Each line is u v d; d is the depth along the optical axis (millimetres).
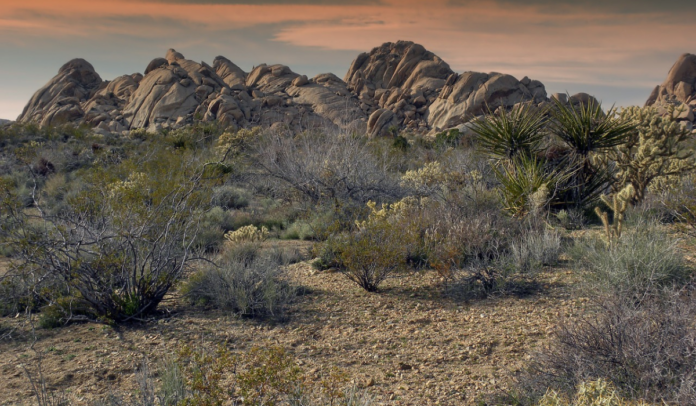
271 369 3314
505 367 4305
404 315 5961
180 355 3791
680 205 8531
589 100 10883
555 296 5980
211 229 11016
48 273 5703
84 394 4039
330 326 5727
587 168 10719
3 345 5223
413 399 3914
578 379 3209
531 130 11211
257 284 6496
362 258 6938
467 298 6379
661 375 3082
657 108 10797
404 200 12031
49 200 13922
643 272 5320
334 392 3459
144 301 6164
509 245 7617
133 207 6199
